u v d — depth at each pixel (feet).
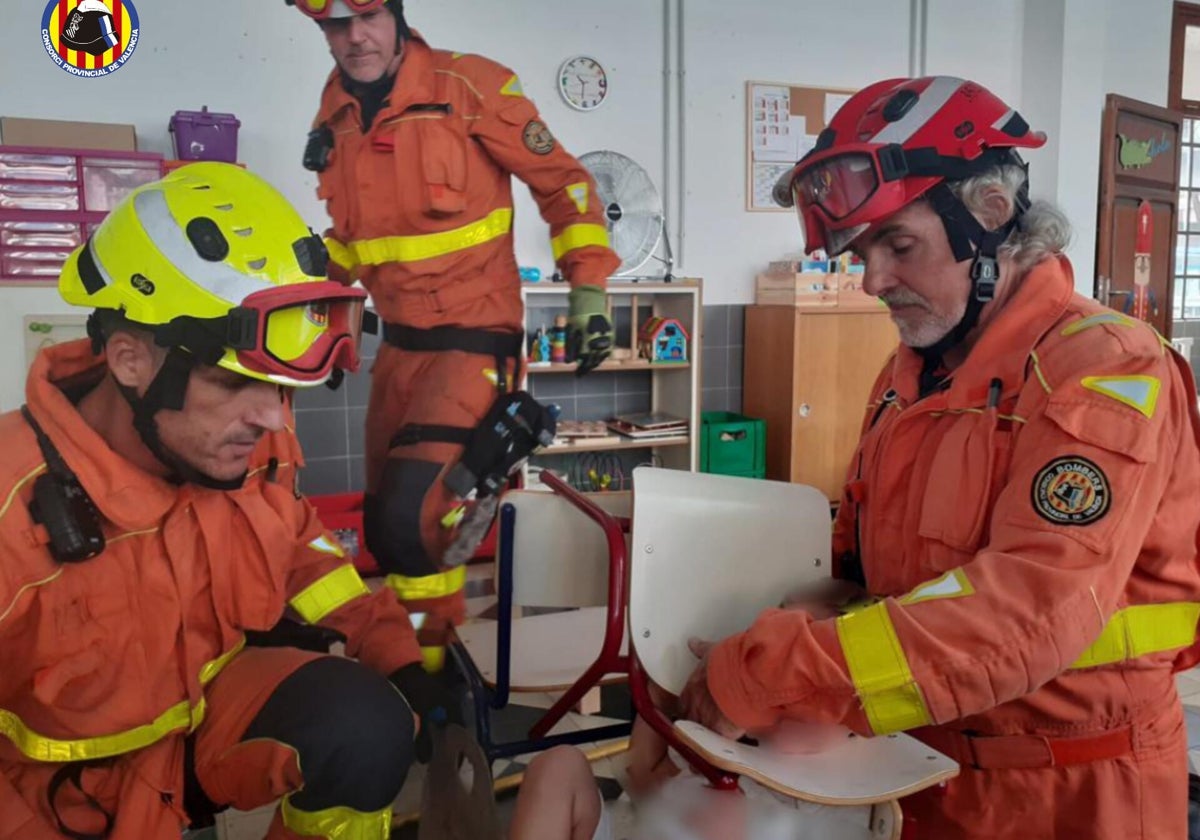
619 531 4.35
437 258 7.37
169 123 8.35
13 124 7.36
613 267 8.47
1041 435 3.10
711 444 11.67
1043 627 2.80
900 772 3.13
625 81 10.94
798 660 3.00
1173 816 3.42
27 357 6.62
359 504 8.14
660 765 3.96
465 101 7.40
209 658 4.38
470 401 7.52
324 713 4.26
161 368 3.47
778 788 2.93
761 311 12.20
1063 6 13.03
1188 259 16.94
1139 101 14.21
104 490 3.69
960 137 3.27
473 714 5.23
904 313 3.55
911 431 3.66
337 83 7.27
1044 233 3.42
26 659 3.78
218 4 8.44
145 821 4.12
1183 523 3.22
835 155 3.35
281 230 3.61
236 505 4.26
